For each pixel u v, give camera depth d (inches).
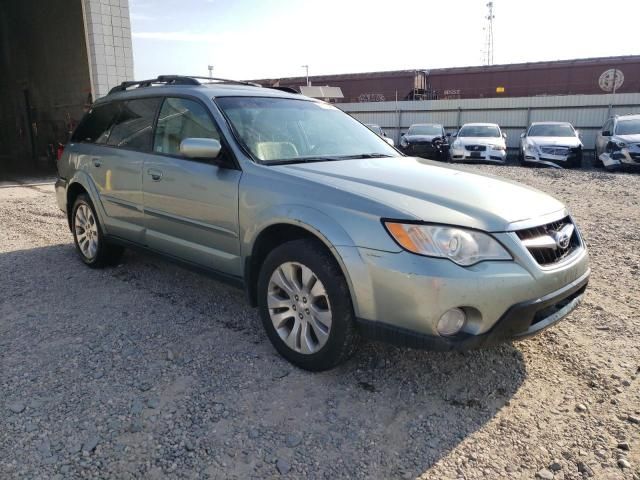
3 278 188.1
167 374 119.6
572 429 100.8
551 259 113.1
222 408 106.6
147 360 126.2
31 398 109.2
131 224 172.2
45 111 707.4
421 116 1018.1
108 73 497.0
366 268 105.4
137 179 164.6
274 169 128.3
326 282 111.7
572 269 115.6
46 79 684.1
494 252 104.3
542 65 963.3
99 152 185.2
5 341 135.9
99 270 197.2
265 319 128.2
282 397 111.0
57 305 161.5
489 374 121.3
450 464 91.2
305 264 115.6
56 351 130.5
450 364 125.6
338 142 159.3
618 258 213.5
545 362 126.8
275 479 87.1
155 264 204.5
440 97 1075.3
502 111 949.8
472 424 102.7
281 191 122.0
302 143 150.7
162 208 156.1
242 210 129.6
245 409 106.4
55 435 97.1
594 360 127.5
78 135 208.1
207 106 147.7
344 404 108.9
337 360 115.1
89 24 481.7
